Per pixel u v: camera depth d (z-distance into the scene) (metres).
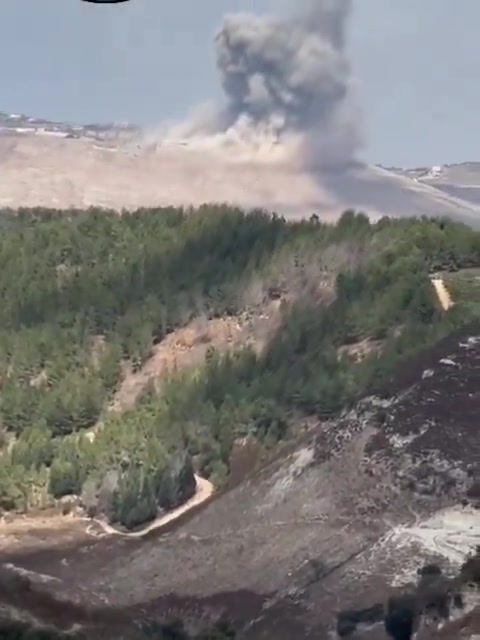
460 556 85.38
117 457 132.12
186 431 133.62
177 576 98.00
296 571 91.38
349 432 109.69
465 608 77.75
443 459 98.56
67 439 144.00
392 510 95.06
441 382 110.31
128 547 111.31
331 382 127.94
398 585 83.19
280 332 150.00
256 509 107.31
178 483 121.88
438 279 146.25
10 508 127.94
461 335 121.44
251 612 87.44
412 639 77.75
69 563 108.62
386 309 140.62
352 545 92.12
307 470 107.62
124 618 84.88
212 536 105.25
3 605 79.50
